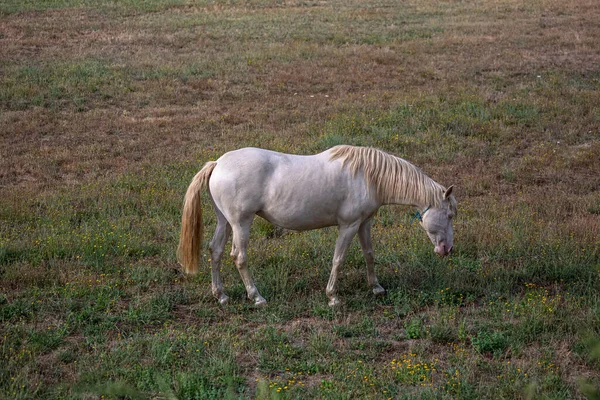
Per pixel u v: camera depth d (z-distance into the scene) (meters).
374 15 27.12
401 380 5.79
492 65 19.22
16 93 16.16
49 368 5.88
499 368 6.00
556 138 13.89
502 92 16.94
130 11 27.00
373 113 15.16
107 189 10.75
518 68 18.97
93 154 12.74
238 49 21.25
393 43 22.19
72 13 26.17
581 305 7.21
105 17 25.80
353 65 19.48
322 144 13.05
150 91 17.02
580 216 9.84
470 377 5.83
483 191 11.17
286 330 6.77
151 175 11.56
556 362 6.09
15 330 6.36
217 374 5.81
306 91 17.31
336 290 7.45
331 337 6.53
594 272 7.91
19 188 10.82
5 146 13.13
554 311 6.99
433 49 21.19
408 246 8.81
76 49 20.86
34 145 13.28
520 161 12.58
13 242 8.49
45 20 24.80
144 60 19.70
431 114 15.16
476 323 6.92
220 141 13.52
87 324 6.71
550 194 10.82
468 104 15.62
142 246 8.66
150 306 7.10
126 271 7.94
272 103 16.20
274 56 20.33
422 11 27.94
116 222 9.47
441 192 7.20
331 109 15.58
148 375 5.68
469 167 12.31
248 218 7.05
